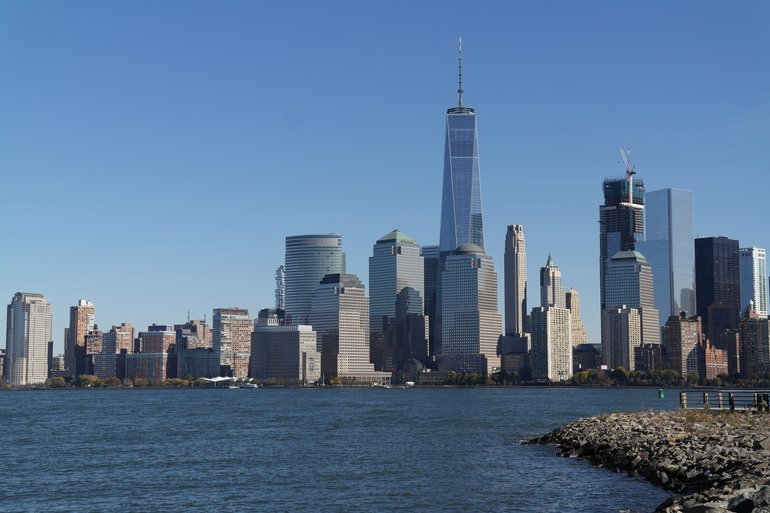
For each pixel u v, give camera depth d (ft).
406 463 380.58
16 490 320.50
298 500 287.69
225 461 402.72
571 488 286.66
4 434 608.19
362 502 281.33
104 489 319.68
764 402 419.54
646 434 353.31
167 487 321.93
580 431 422.41
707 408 438.81
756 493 191.42
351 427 645.10
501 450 422.82
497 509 261.03
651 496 262.67
